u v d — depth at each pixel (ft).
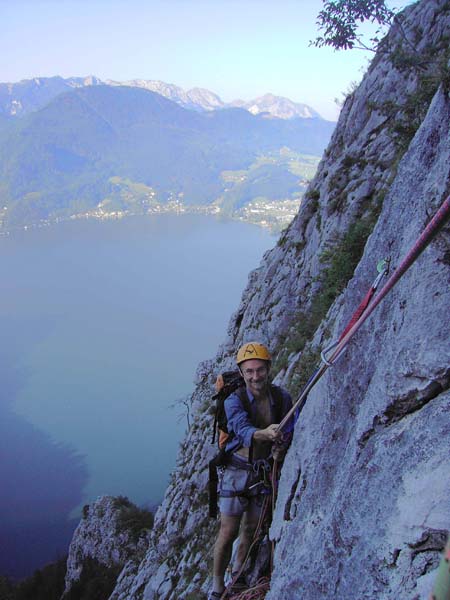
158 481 498.69
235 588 15.92
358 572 8.71
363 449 9.95
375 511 8.80
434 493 7.72
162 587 57.21
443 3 53.52
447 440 8.00
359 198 55.72
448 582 3.17
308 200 71.31
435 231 5.23
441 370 8.64
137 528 182.70
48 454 561.02
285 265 71.61
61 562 233.96
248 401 15.12
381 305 11.48
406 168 12.68
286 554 12.89
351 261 41.34
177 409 638.94
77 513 460.55
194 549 58.08
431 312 9.14
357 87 71.41
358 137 64.18
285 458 15.21
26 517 457.27
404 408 9.32
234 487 15.61
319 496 12.15
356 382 12.06
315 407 14.20
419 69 50.62
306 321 55.11
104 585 166.91
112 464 533.96
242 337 77.97
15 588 236.84
